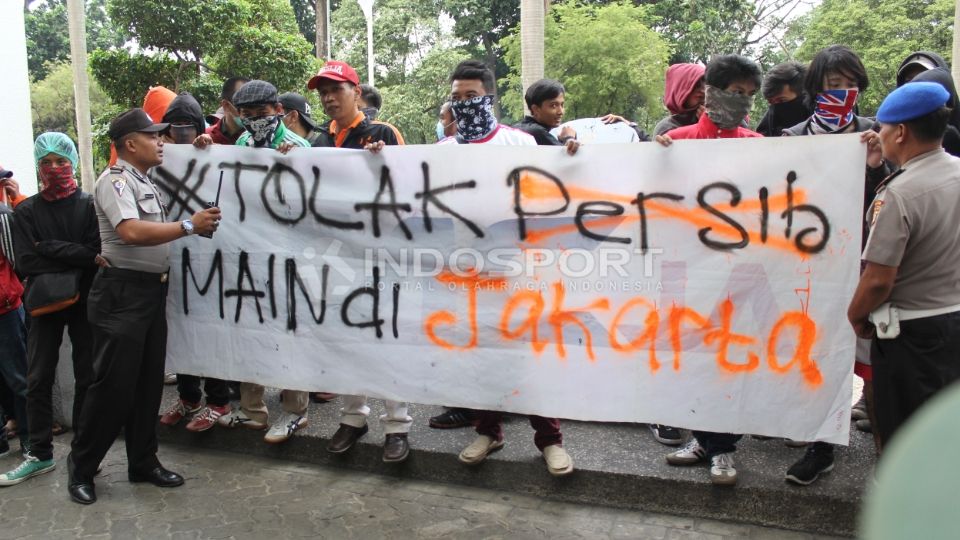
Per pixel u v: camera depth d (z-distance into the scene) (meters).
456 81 4.01
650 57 22.67
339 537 3.42
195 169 4.29
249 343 4.24
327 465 4.20
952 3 21.62
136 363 3.81
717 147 3.44
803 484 3.37
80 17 16.41
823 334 3.34
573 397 3.69
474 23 30.98
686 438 4.02
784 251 3.38
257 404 4.35
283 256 4.15
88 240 4.02
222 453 4.45
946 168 2.73
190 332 4.37
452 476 3.93
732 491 3.43
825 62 3.64
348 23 30.20
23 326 4.73
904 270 2.77
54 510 3.75
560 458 3.66
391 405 3.99
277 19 17.31
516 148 3.71
